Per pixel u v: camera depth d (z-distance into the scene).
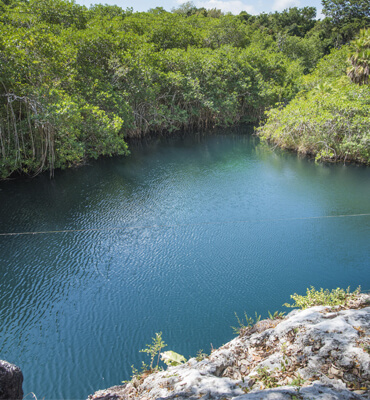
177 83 32.69
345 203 16.36
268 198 17.03
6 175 19.19
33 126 20.09
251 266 10.68
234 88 38.59
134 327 8.06
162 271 10.46
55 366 6.96
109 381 6.58
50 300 9.13
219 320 8.23
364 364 3.37
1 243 12.34
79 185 18.84
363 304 4.98
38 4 33.91
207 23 55.22
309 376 3.48
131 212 15.22
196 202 16.48
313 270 10.38
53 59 20.50
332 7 78.44
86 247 12.06
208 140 32.53
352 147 22.70
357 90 26.89
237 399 3.11
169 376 4.39
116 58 28.64
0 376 2.90
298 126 26.48
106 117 23.70
